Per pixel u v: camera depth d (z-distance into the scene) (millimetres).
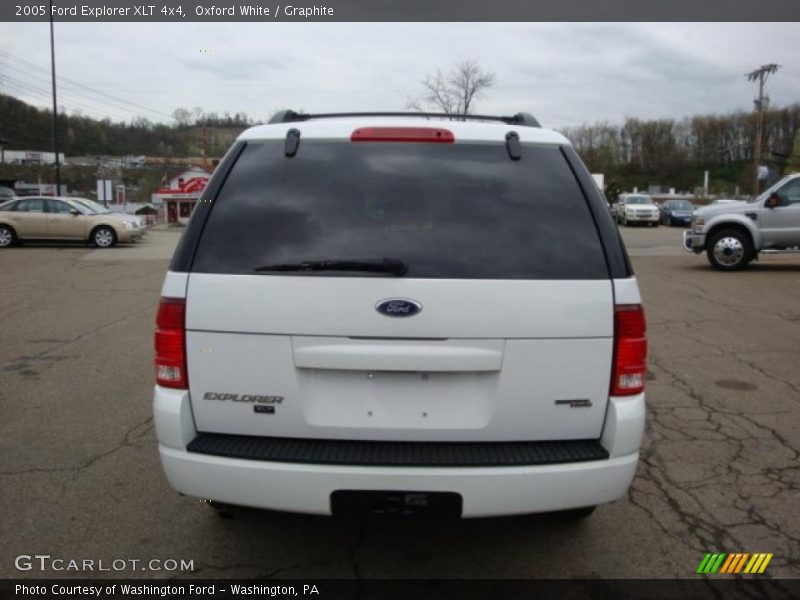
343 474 2508
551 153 2855
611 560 3158
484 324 2547
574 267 2617
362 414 2613
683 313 9117
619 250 2686
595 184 2826
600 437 2672
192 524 3449
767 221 13234
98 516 3514
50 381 5910
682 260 16219
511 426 2615
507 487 2527
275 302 2566
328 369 2584
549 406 2611
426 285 2539
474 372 2590
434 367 2543
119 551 3199
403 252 2594
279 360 2584
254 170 2789
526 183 2762
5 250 19578
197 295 2613
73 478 3949
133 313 9219
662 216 41125
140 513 3547
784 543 3312
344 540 3316
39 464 4145
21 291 11266
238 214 2703
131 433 4664
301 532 3385
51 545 3240
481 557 3176
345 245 2613
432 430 2604
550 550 3238
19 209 20641
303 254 2604
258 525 3443
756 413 5168
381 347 2543
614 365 2627
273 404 2611
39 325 8375
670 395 5605
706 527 3457
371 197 2705
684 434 4734
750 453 4406
